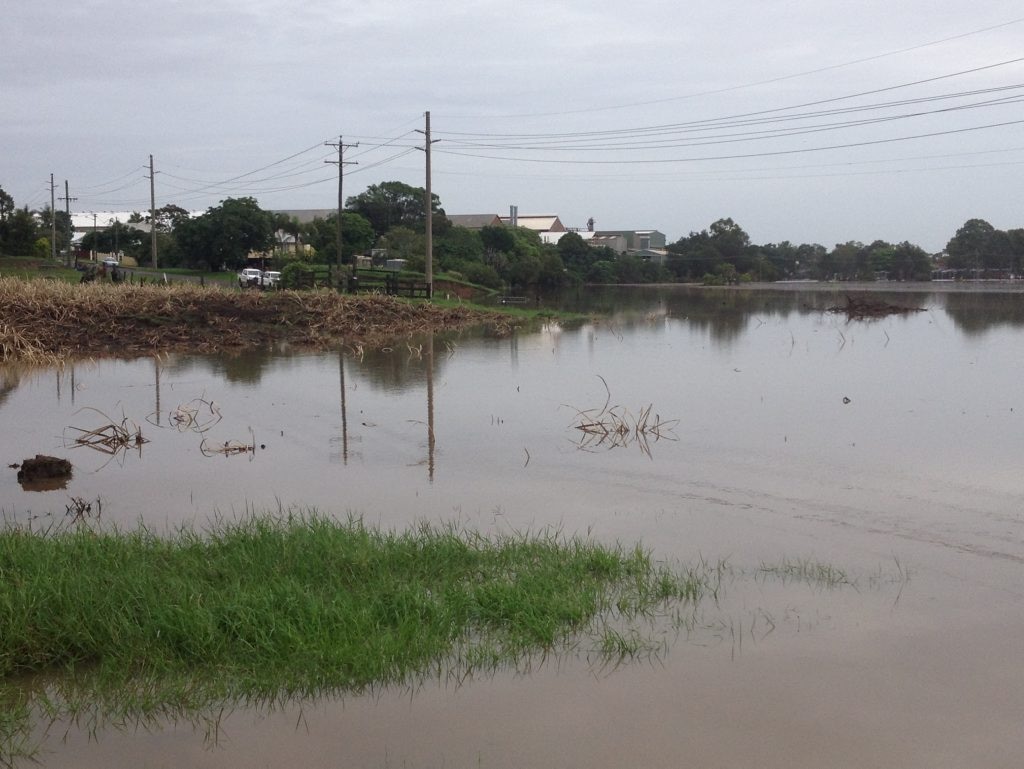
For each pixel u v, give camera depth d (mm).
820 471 12727
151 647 6895
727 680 6598
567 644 7223
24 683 6617
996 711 6152
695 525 10305
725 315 48625
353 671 6656
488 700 6367
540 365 25422
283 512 10852
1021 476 12320
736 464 13188
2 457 13914
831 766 5543
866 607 7879
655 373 23609
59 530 10000
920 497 11352
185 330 31781
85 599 7289
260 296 36688
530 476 12633
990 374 23078
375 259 73438
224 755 5746
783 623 7559
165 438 15297
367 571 8367
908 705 6238
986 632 7367
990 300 61781
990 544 9531
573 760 5625
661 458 13617
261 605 7355
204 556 8633
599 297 70875
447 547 8961
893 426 15969
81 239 95250
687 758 5629
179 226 78875
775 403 18594
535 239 95438
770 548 9461
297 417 17172
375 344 31516
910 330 37719
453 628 7352
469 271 72938
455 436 15367
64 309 30969
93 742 5906
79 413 17641
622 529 10180
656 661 6910
